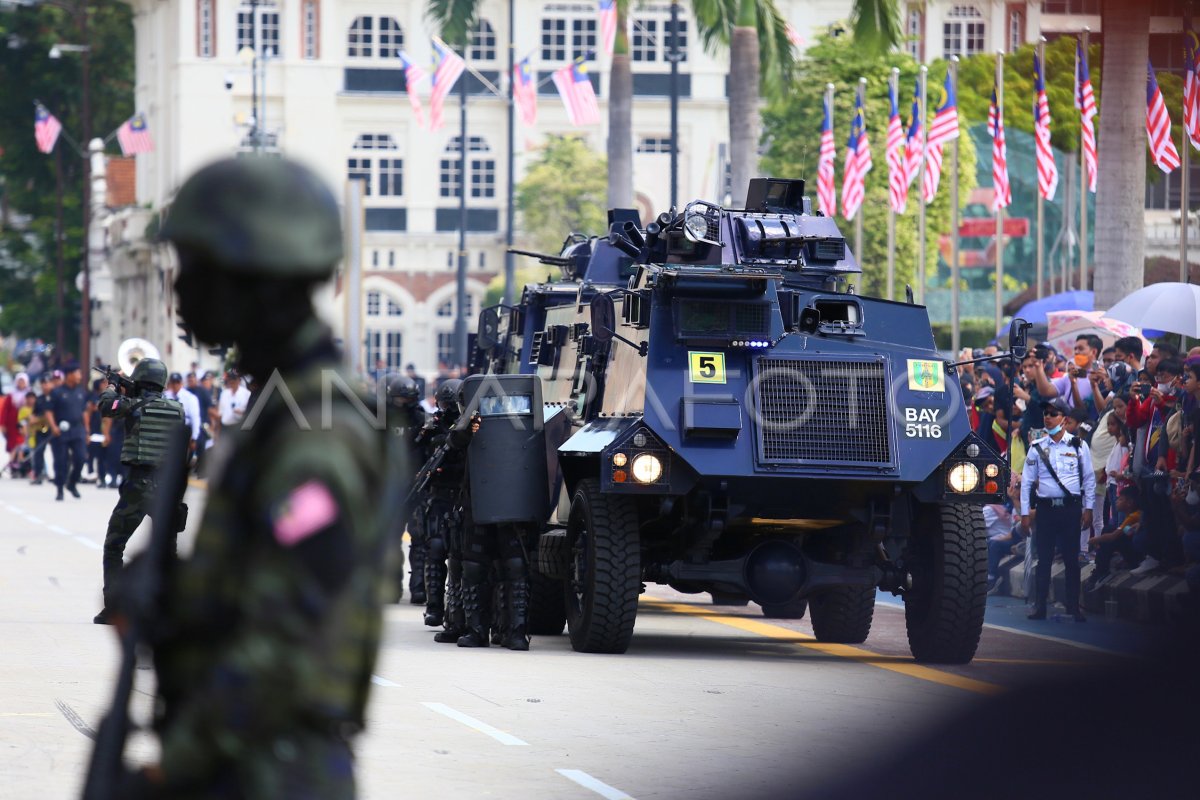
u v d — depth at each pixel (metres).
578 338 51.12
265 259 9.88
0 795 25.27
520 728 32.62
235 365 10.28
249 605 9.66
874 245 184.00
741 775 28.05
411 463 50.66
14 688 35.81
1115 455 56.66
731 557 47.06
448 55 176.75
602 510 44.25
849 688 38.59
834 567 44.91
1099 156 77.56
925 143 108.50
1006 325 112.50
